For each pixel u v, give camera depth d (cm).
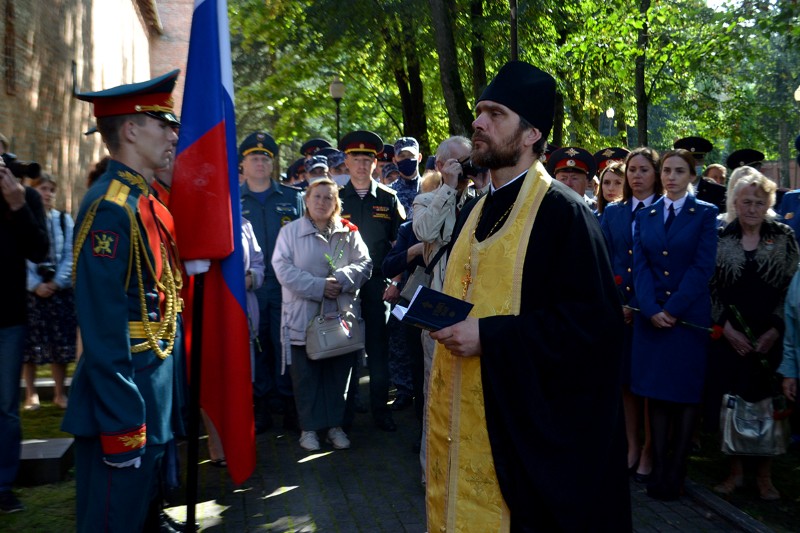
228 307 364
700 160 791
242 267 367
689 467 595
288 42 2297
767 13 1444
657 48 1803
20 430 486
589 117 2512
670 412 534
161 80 352
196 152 358
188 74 362
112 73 1573
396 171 1057
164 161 361
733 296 525
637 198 567
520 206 292
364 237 681
